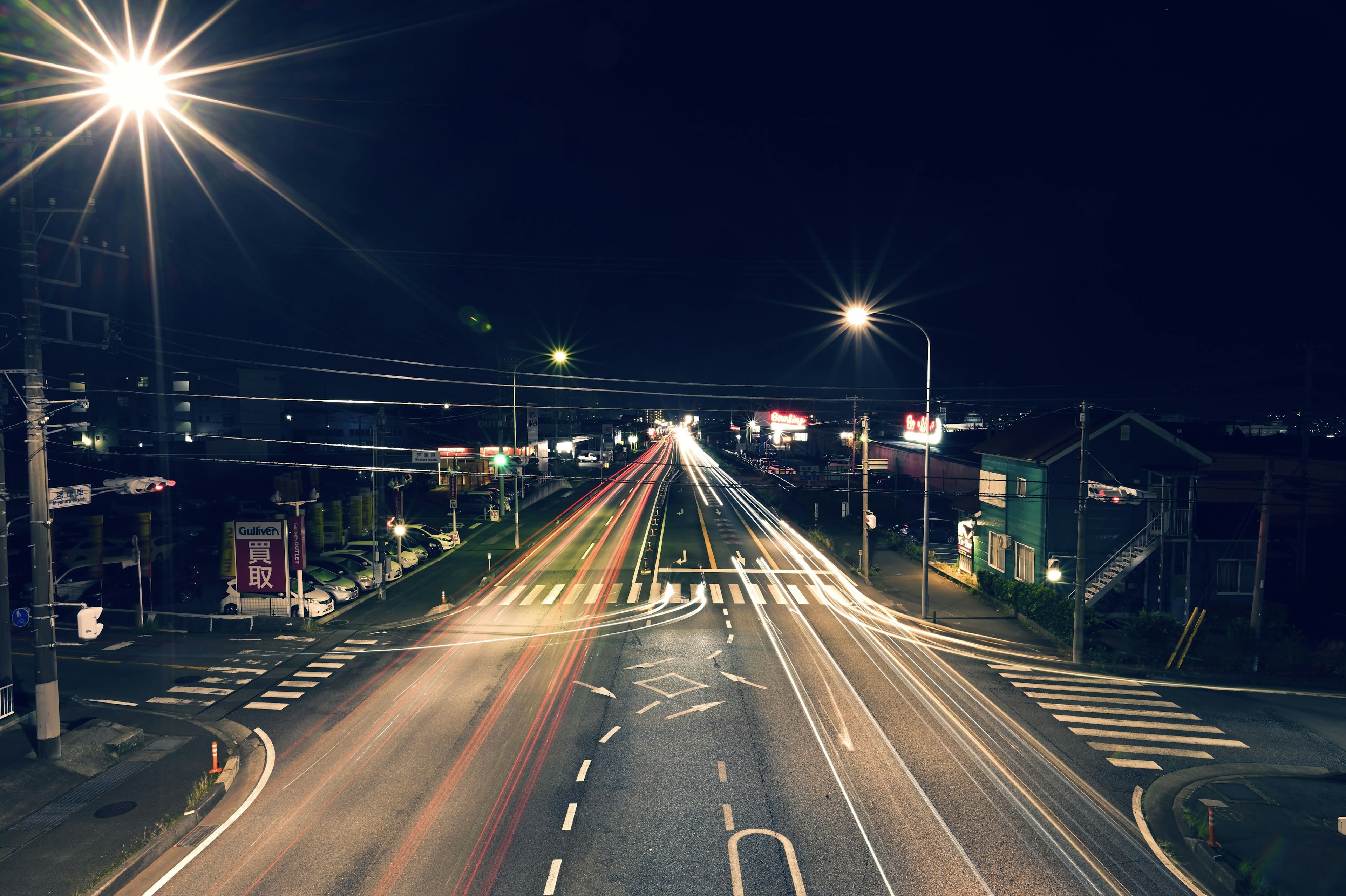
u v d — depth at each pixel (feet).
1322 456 123.34
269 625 84.84
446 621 89.04
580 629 85.15
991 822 41.98
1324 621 89.40
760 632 84.07
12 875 35.58
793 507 202.59
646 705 60.44
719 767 48.70
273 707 60.23
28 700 58.13
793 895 34.60
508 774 47.62
